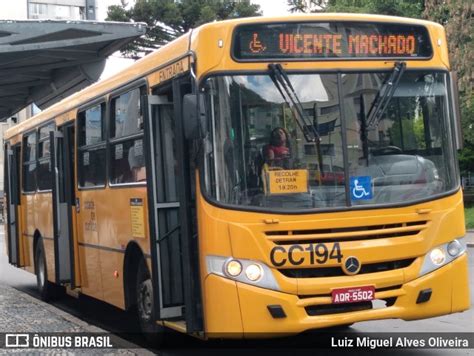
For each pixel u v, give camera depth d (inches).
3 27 790.5
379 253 256.2
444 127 277.4
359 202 258.7
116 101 349.4
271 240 249.3
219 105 254.8
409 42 274.7
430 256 265.6
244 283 247.9
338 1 1344.7
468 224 1040.2
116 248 345.1
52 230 452.1
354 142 262.1
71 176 423.8
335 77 263.4
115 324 397.1
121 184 336.2
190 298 262.4
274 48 259.9
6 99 1194.6
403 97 271.3
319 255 250.2
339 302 250.8
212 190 253.3
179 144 266.1
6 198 593.9
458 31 1053.8
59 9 3034.0
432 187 270.4
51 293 484.4
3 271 748.0
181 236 266.5
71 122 421.7
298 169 255.8
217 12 1690.5
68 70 976.3
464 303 272.8
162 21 1658.5
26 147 532.7
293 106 258.1
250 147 254.4
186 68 265.1
